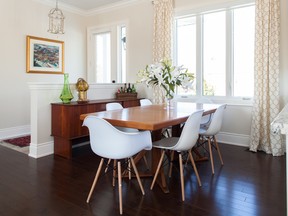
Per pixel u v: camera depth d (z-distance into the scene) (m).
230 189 2.28
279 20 3.34
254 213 1.86
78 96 3.54
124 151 1.86
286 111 1.31
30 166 2.91
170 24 4.32
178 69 2.64
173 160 2.95
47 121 3.37
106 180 2.50
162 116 2.22
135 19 4.95
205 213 1.87
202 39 4.21
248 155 3.35
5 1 4.29
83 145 3.92
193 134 2.13
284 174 2.64
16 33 4.47
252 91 3.79
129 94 4.48
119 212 1.89
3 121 4.37
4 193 2.20
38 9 4.81
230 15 3.88
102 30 5.51
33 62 4.73
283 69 3.40
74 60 5.58
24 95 4.65
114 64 5.37
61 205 1.99
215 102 4.12
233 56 3.93
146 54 4.82
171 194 2.19
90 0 4.98
